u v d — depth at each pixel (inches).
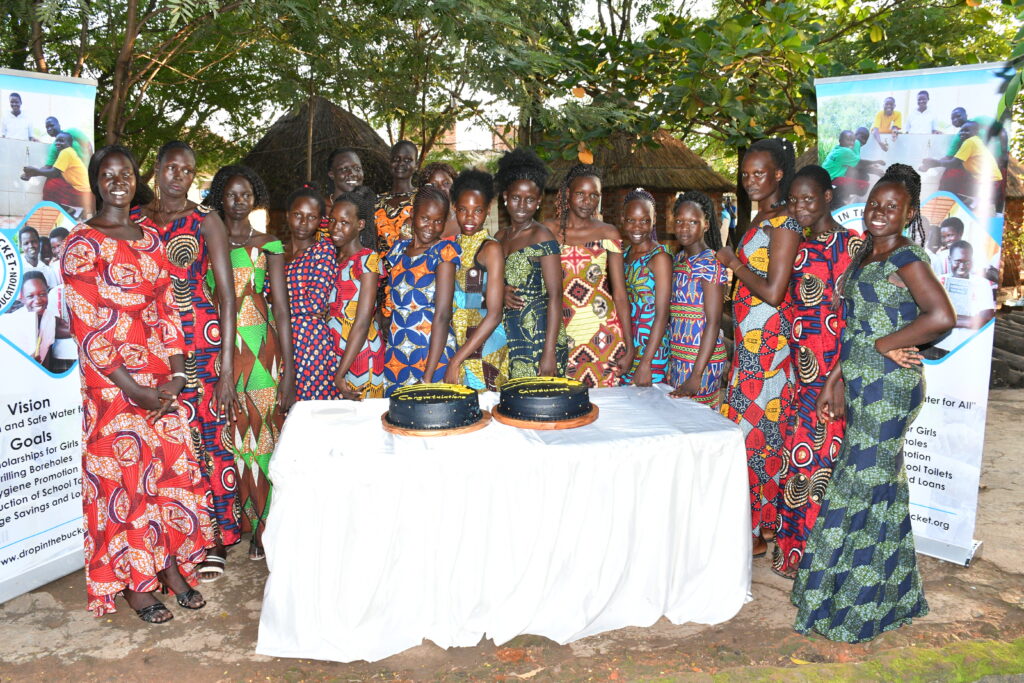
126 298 112.0
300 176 406.0
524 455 104.3
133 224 115.7
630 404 128.3
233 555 147.6
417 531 104.4
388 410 120.0
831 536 116.0
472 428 110.5
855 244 124.9
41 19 174.9
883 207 110.2
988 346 135.6
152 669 107.3
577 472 106.3
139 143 320.2
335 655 105.0
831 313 126.3
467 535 105.7
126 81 207.2
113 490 115.4
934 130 137.5
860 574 114.5
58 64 246.4
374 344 157.5
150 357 116.2
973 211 134.8
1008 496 177.0
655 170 422.9
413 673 105.3
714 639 115.3
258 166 421.4
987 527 159.5
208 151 352.2
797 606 120.3
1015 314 430.3
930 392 142.9
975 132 133.2
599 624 113.6
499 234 152.9
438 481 103.0
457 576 107.1
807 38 217.0
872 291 112.4
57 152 128.0
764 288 131.1
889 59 267.6
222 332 133.6
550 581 109.6
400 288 143.6
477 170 144.6
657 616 115.0
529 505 106.0
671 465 110.6
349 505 101.1
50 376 131.3
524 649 110.5
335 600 104.1
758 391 139.0
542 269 144.6
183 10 165.3
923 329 107.2
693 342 149.1
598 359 153.3
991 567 141.2
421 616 107.7
